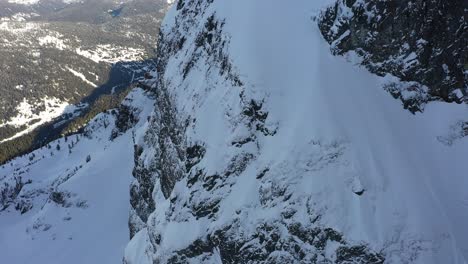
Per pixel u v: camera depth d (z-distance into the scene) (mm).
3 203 110562
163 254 38531
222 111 39188
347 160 32625
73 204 84625
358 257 29672
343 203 31359
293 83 37000
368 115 34469
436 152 33344
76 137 151500
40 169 129750
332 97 35125
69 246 76688
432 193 31312
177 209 39719
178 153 44188
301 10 40750
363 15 36594
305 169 33094
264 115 36250
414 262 29047
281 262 31953
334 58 37500
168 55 57875
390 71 36062
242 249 33812
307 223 31484
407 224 29953
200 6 52875
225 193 36406
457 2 33312
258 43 39062
